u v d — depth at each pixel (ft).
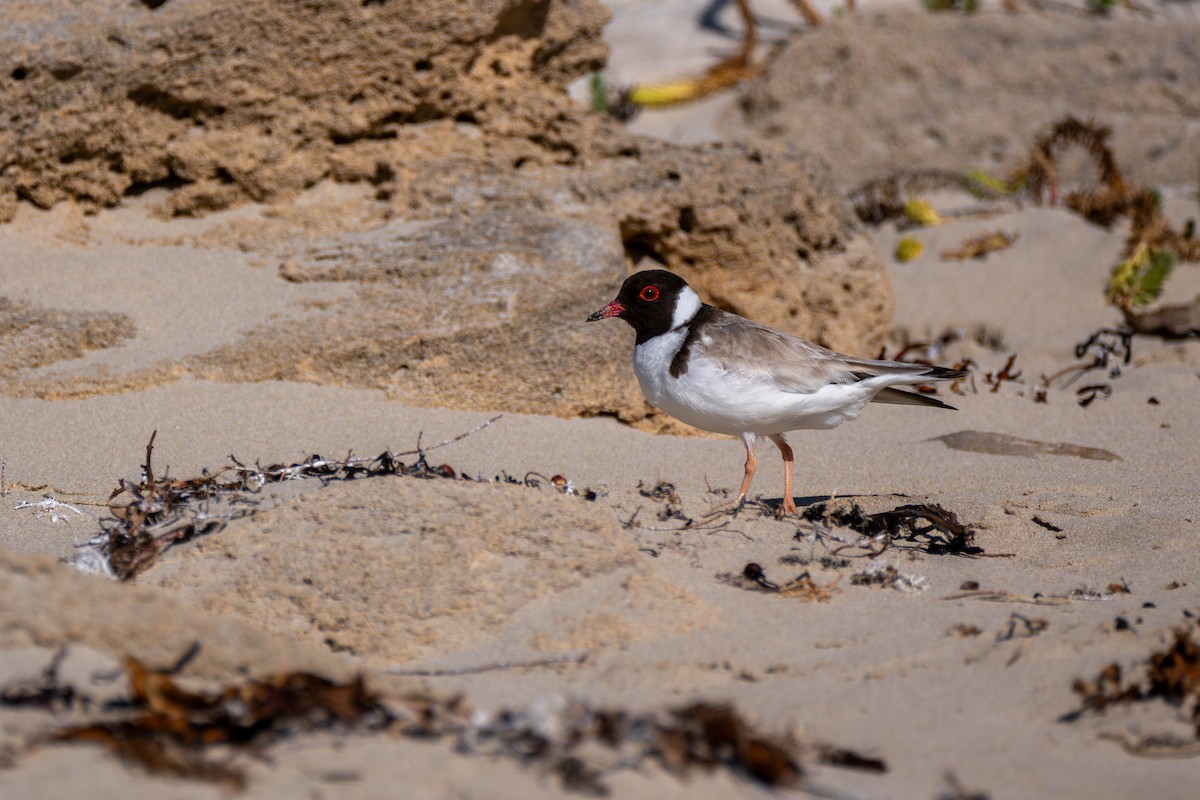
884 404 42.86
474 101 44.55
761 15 95.14
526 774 16.90
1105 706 20.89
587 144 45.01
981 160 72.90
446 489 28.09
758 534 29.45
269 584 24.94
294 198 42.93
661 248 44.91
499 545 26.07
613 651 23.15
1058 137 66.44
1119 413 42.37
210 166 42.01
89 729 16.65
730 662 22.72
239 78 41.68
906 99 76.84
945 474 36.24
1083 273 57.77
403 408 37.47
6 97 39.91
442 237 40.88
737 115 80.23
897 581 26.91
